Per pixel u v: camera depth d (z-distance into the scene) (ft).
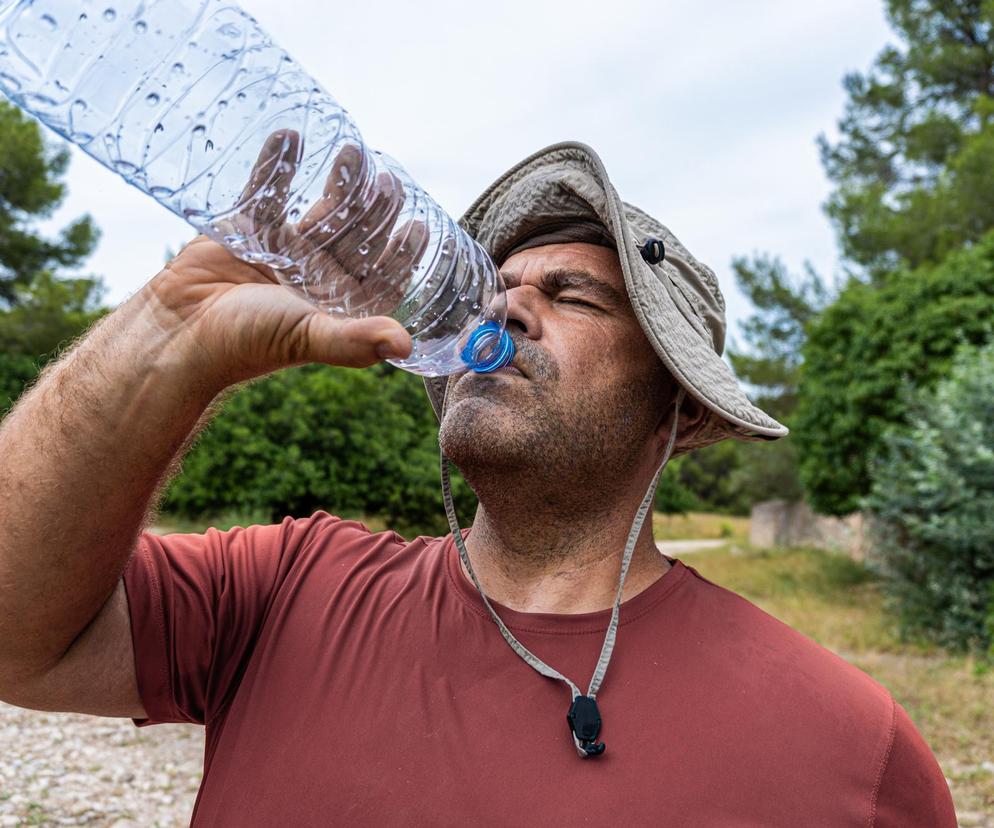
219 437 27.30
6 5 3.39
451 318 4.37
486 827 3.65
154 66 3.69
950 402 29.07
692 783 3.68
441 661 4.16
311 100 3.99
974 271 38.55
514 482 4.31
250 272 3.78
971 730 18.26
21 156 58.95
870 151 74.49
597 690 3.96
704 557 55.06
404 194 4.32
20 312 56.49
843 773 3.75
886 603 29.63
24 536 3.60
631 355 4.52
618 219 4.25
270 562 4.91
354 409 28.30
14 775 15.07
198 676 4.55
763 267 71.97
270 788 4.00
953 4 69.56
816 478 41.11
